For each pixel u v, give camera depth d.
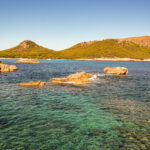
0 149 9.63
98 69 78.00
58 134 11.70
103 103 19.67
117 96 23.25
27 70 63.97
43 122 13.69
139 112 16.66
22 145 10.15
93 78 42.16
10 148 9.80
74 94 23.98
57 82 34.31
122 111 16.91
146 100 21.28
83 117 15.06
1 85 29.53
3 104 18.28
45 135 11.49
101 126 13.22
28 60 142.38
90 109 17.38
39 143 10.45
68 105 18.61
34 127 12.69
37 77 42.72
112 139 11.21
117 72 54.97
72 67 89.69
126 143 10.73
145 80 40.59
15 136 11.22
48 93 24.25
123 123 13.88
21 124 13.16
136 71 69.06
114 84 33.59
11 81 34.47
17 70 62.38
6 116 14.75
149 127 13.16
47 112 16.12
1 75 44.28
